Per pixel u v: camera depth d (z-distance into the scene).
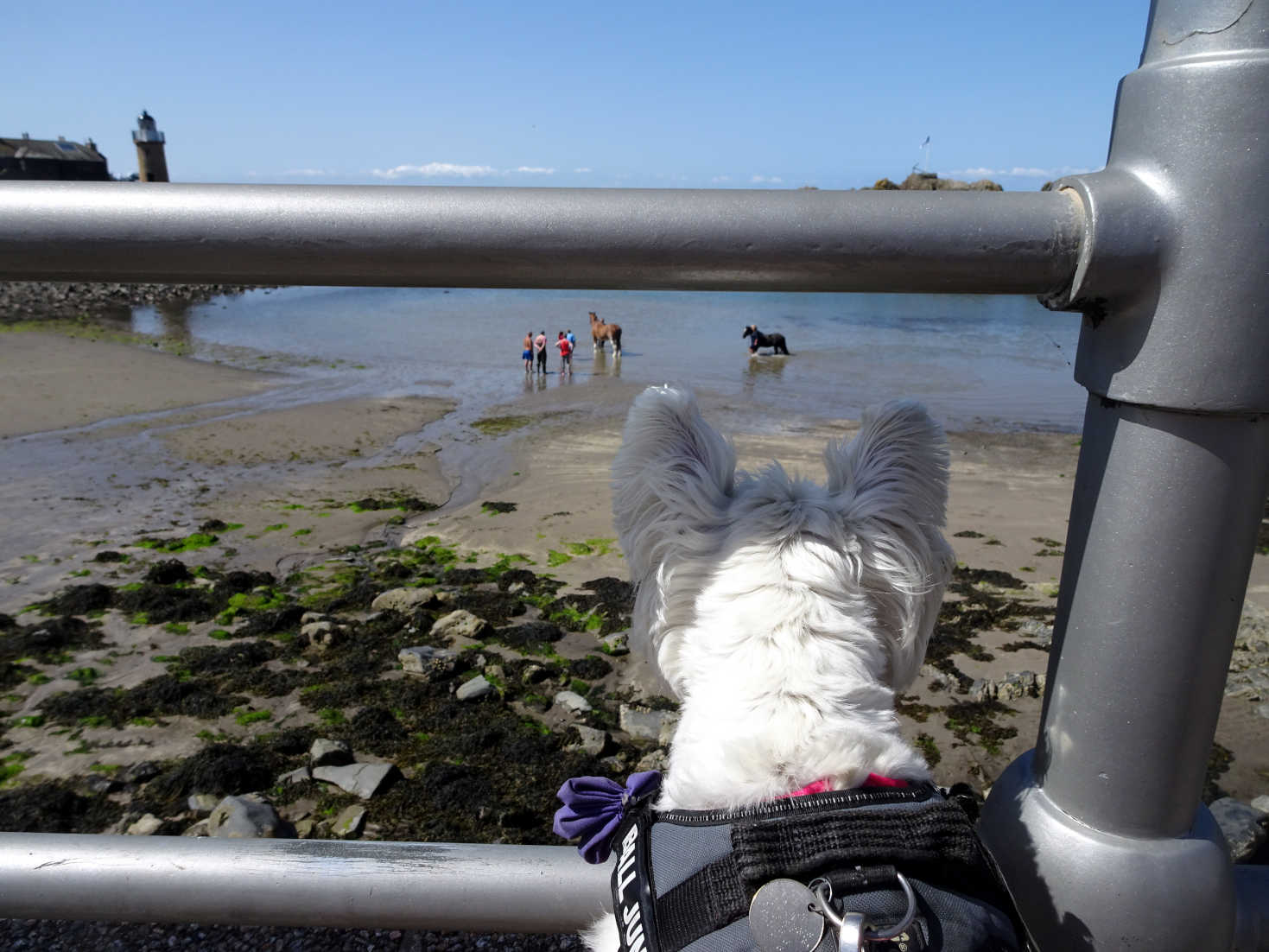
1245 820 1.69
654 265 0.46
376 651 2.90
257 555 4.30
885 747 0.60
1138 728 0.48
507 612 3.30
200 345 13.31
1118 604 0.47
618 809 0.62
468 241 0.45
